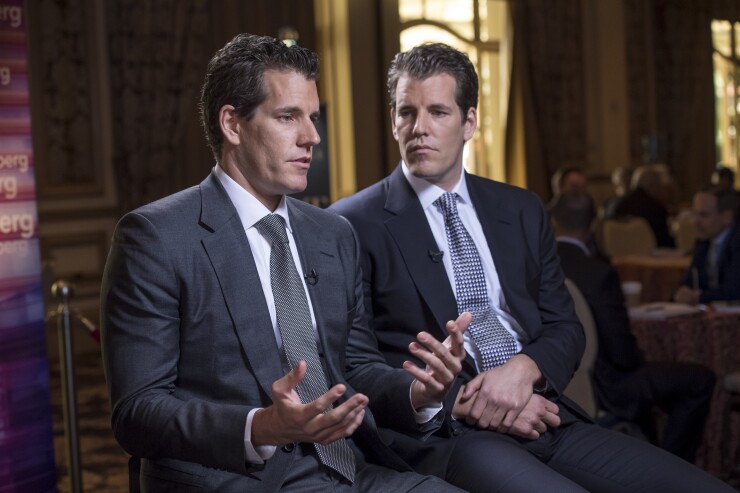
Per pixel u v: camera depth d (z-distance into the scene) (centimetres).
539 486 201
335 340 202
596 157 1100
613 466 220
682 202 1189
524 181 1009
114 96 740
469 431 224
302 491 185
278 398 162
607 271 338
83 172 729
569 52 1065
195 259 187
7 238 230
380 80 879
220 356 186
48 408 239
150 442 176
